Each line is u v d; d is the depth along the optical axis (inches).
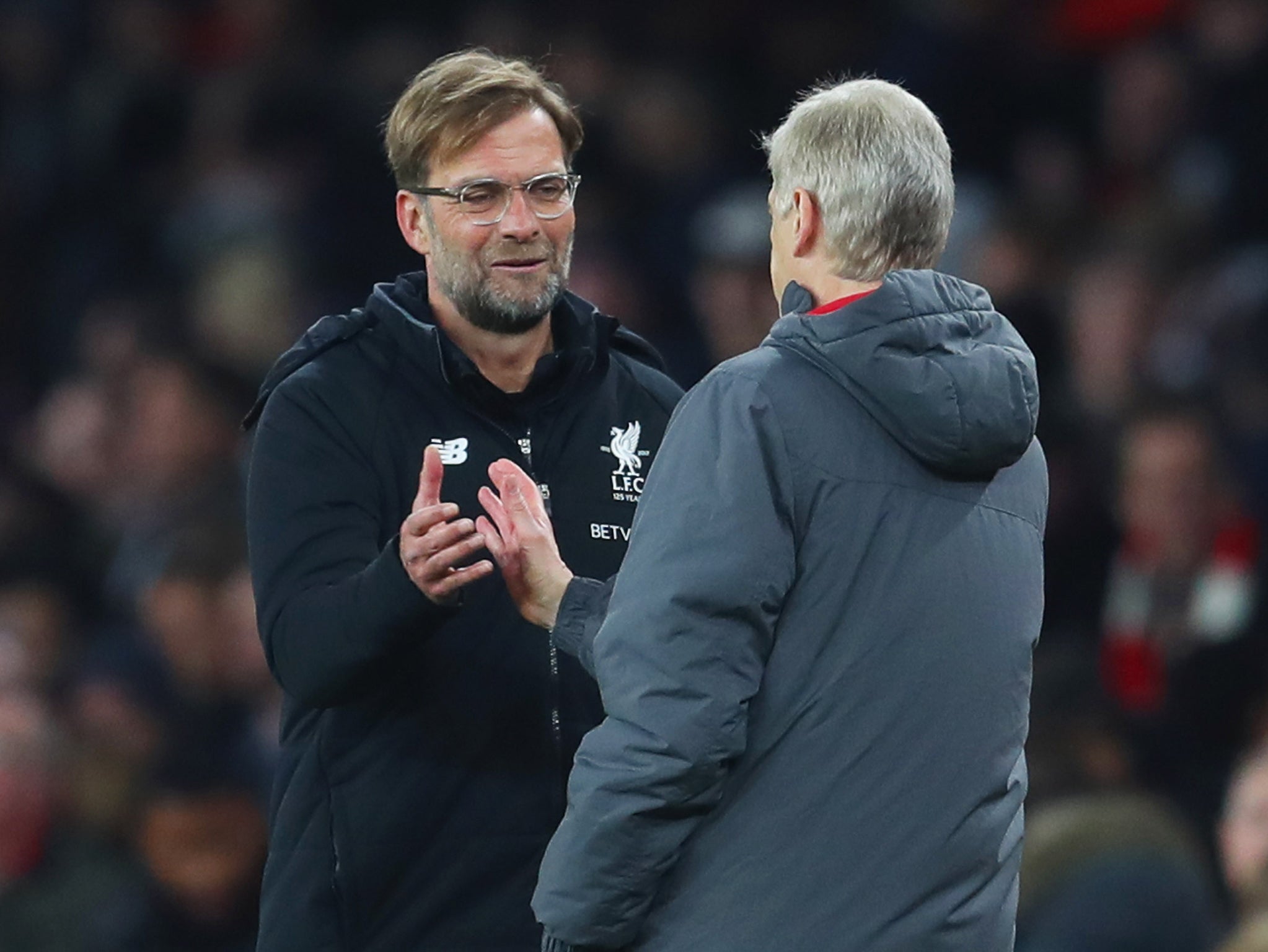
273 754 807.7
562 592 433.1
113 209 1400.1
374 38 1416.1
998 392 398.6
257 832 738.2
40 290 1386.6
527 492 439.5
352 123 1337.4
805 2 1397.6
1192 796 719.1
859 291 415.2
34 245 1405.0
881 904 394.9
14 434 1280.8
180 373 1122.0
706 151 1305.4
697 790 385.4
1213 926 609.9
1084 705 663.8
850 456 400.5
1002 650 410.6
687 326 1200.8
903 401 396.2
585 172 1296.8
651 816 384.8
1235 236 1155.9
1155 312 1069.1
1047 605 910.4
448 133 454.3
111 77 1446.9
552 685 461.1
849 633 398.0
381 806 457.1
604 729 390.3
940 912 398.9
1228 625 805.9
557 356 474.9
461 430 467.5
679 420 406.3
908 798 397.7
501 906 457.7
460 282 458.9
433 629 432.5
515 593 437.4
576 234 1226.0
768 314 1019.9
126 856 794.8
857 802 395.9
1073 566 911.7
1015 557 416.8
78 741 820.6
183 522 1000.9
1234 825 598.2
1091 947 592.4
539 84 462.9
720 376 406.0
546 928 399.2
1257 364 1023.6
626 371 492.7
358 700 459.2
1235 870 598.5
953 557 404.8
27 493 1094.4
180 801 735.1
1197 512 839.1
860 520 398.9
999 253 1105.4
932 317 401.4
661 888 399.5
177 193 1378.0
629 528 477.7
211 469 1118.4
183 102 1428.4
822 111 419.8
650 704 384.5
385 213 1311.5
